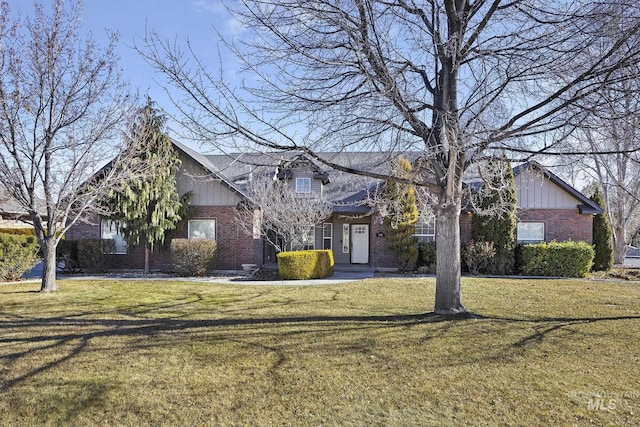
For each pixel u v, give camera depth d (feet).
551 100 19.25
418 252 52.39
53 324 22.70
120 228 48.52
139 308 27.58
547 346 18.24
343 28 18.70
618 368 15.64
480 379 14.53
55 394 13.57
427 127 22.52
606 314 25.26
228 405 12.78
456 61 20.72
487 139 19.74
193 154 55.21
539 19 20.22
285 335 19.99
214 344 18.66
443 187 22.82
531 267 49.29
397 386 13.98
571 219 53.93
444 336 19.60
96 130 33.27
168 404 12.87
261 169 55.72
